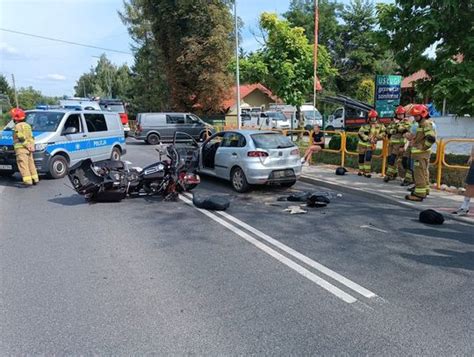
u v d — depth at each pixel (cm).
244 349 307
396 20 1052
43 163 1059
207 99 3122
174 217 707
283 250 531
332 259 497
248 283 427
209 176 1099
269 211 749
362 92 3869
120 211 752
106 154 1301
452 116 1206
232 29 3047
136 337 325
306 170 1205
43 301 388
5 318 356
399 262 486
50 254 519
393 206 785
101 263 486
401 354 301
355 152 1172
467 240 570
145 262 489
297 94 1725
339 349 307
